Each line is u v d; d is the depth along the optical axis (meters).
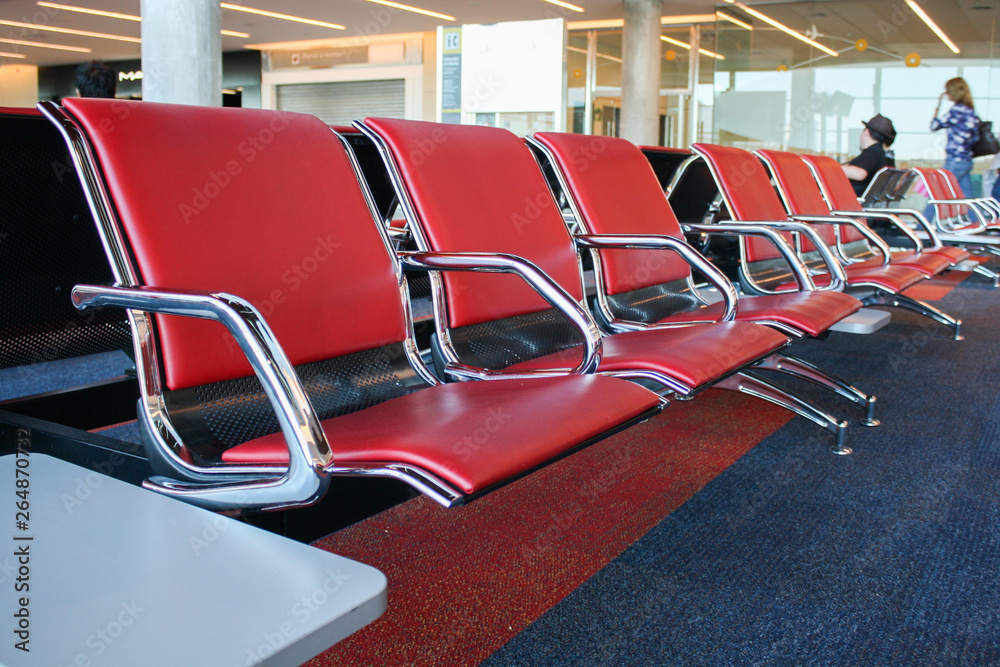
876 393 2.98
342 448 0.92
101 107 1.13
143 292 0.96
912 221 7.82
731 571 1.56
